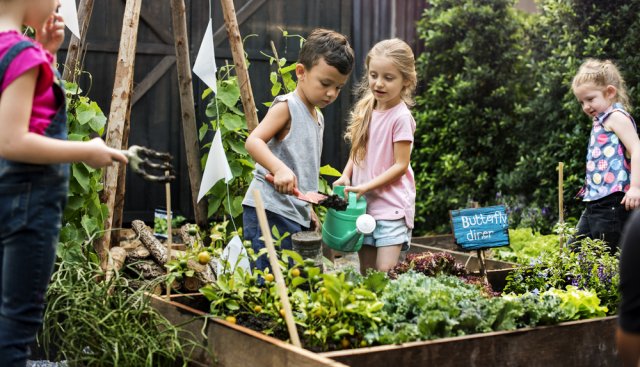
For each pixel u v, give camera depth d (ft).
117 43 21.47
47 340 10.35
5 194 8.07
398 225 13.53
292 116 12.45
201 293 11.21
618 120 15.40
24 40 7.93
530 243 19.93
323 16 24.02
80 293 10.12
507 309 10.19
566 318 10.75
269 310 10.19
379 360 8.93
